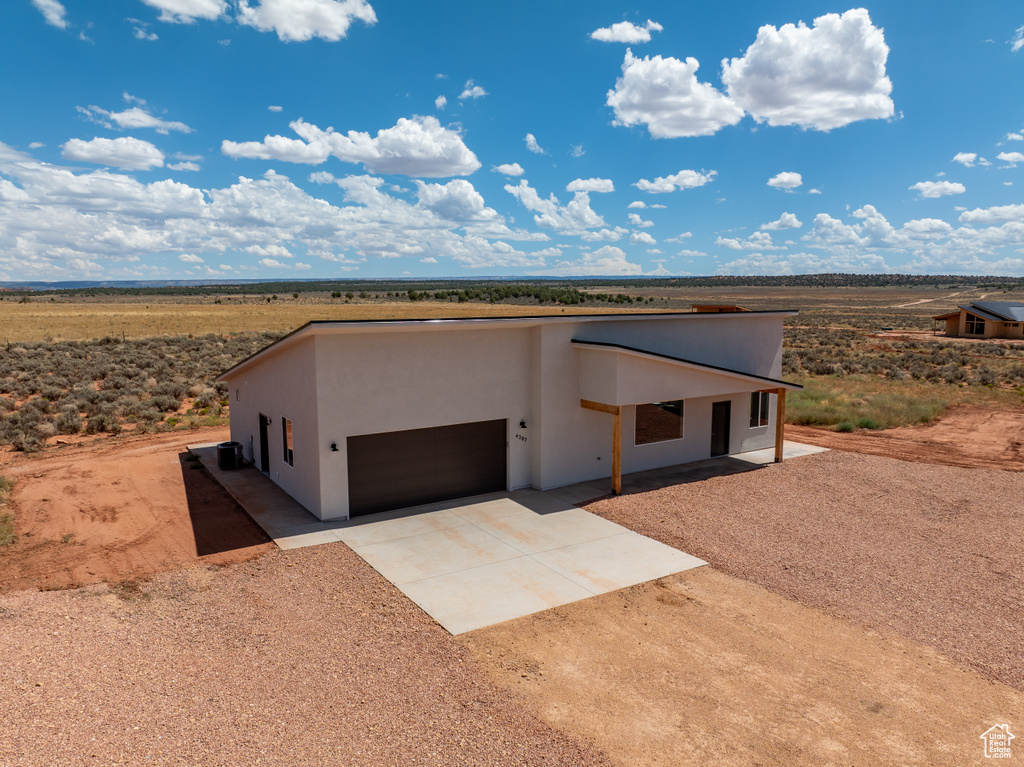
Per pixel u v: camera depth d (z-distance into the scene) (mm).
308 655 8039
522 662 8062
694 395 16312
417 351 13898
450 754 6191
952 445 20531
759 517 13711
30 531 12656
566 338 15594
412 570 10922
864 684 7652
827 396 29234
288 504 14445
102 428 22688
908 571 11008
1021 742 6570
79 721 6277
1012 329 59719
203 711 6648
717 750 6410
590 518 13656
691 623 9156
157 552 11617
